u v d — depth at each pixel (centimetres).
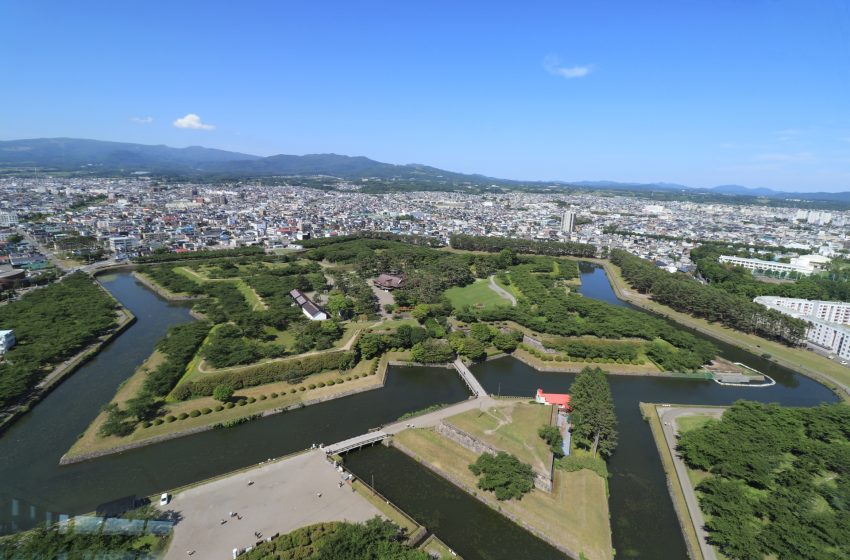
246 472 14550
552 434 15838
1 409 17588
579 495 13912
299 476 14438
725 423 17388
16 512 12900
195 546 11375
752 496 13888
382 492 14262
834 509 13288
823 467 15162
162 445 16325
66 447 15962
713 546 12231
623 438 17750
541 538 12550
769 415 17912
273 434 17400
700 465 15325
